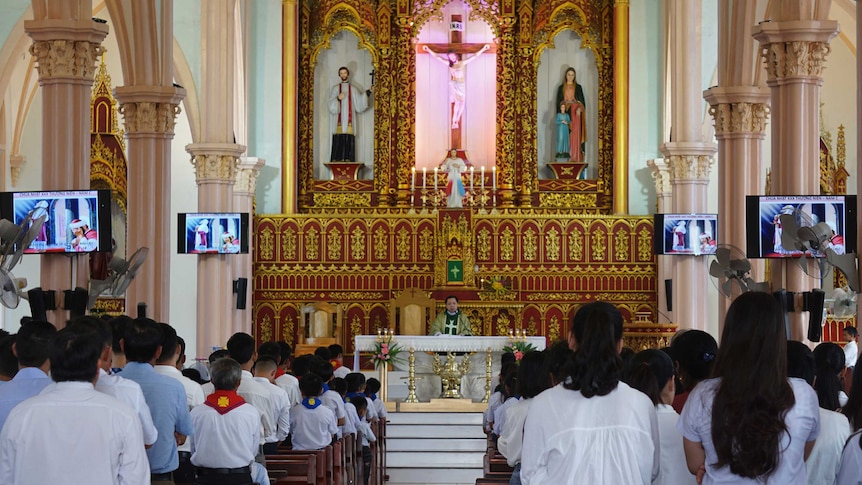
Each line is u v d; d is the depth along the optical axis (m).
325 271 29.39
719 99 19.73
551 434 5.48
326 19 30.88
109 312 29.58
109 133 29.97
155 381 7.92
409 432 21.03
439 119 31.06
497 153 30.50
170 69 19.95
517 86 30.75
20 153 29.86
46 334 6.92
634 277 29.36
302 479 10.74
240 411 9.27
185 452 9.91
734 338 5.34
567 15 30.91
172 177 30.31
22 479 5.73
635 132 30.20
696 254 23.92
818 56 15.97
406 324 27.94
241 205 28.69
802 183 15.97
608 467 5.43
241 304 26.48
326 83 31.00
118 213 30.22
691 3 26.44
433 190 30.27
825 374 7.42
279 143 30.09
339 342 28.17
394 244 29.48
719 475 5.38
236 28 28.28
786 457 5.31
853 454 5.59
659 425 6.12
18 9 24.73
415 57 30.88
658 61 30.19
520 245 29.44
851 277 13.45
